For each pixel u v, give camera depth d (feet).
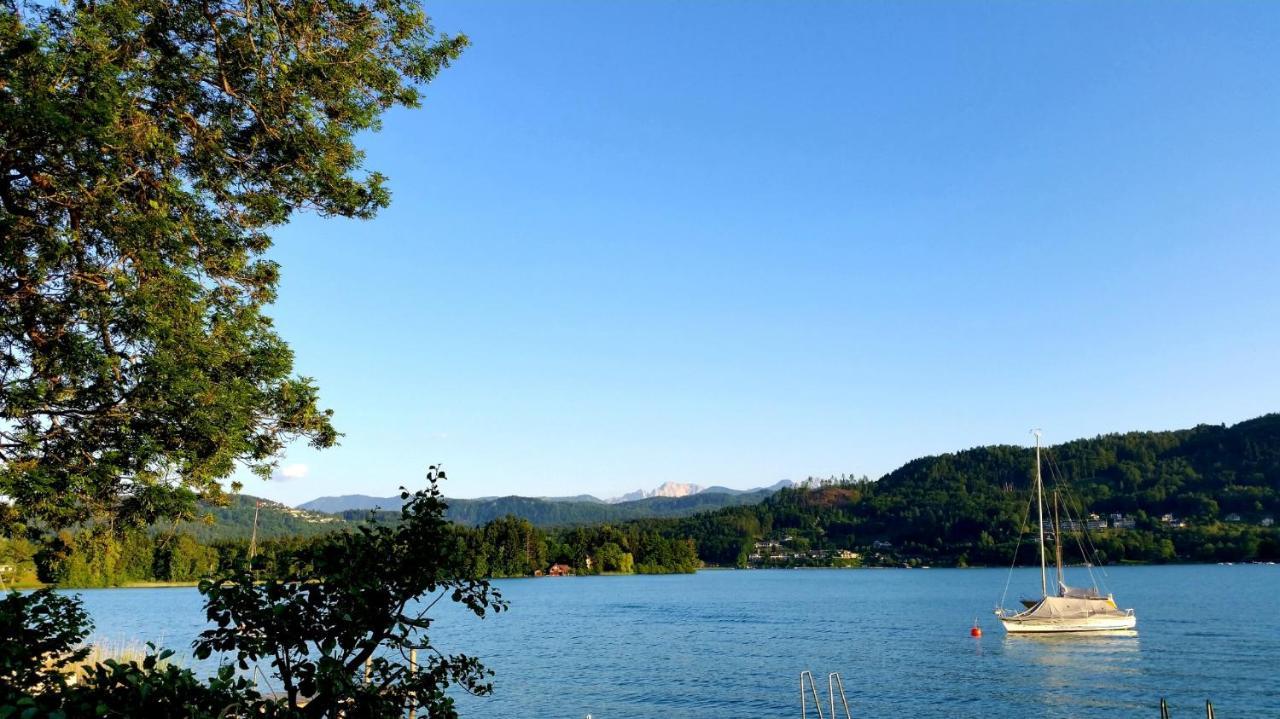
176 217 44.47
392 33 51.19
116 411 42.34
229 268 47.96
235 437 44.88
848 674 165.17
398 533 26.27
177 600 371.76
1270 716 123.24
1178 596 369.09
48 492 41.47
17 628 25.05
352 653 26.03
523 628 270.05
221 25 45.21
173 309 41.34
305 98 46.73
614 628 269.64
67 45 38.17
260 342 49.80
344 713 24.36
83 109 35.60
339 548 25.55
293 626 23.44
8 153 36.70
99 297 39.68
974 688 148.36
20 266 38.73
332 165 48.39
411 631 26.32
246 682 22.75
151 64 43.65
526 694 140.56
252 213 50.19
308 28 47.78
